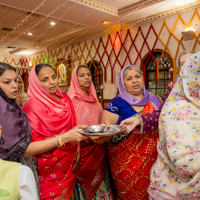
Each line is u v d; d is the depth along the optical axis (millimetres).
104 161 1868
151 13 6316
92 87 2268
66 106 1600
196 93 956
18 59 13766
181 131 895
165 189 975
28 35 9203
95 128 1258
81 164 1757
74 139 1203
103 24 7270
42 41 10133
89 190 1771
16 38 9461
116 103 1695
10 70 1098
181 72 1035
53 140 1191
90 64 8812
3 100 1058
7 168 823
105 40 8180
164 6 5789
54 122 1443
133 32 7207
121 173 1588
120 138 1583
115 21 6984
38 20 7184
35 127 1374
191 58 982
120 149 1590
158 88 6781
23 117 1193
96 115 2111
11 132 1061
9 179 799
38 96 1484
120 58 7656
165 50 6336
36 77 1493
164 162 1031
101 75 8398
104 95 8367
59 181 1435
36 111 1412
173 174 978
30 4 5297
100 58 8367
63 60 10312
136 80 1650
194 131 881
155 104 1712
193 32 5598
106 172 1896
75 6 5512
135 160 1542
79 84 2164
